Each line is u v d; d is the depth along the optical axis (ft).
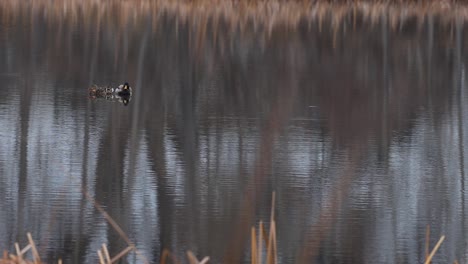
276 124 270.87
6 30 481.87
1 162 213.25
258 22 543.39
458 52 473.67
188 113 287.69
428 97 337.52
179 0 586.86
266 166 208.44
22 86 329.52
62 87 332.80
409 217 175.22
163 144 238.07
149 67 394.93
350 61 431.43
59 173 203.10
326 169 210.79
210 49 453.58
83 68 382.63
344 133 259.39
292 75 383.86
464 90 357.82
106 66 391.86
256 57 433.89
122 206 176.96
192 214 171.53
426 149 240.94
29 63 387.55
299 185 194.70
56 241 156.15
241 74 381.60
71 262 146.41
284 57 436.76
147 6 577.43
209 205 177.58
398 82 375.86
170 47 455.22
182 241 156.04
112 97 316.19
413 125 277.44
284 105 307.78
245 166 211.82
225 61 418.51
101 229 163.53
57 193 186.39
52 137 243.19
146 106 298.97
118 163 214.69
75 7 566.36
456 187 200.34
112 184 195.00
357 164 219.41
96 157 221.05
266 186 193.26
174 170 207.82
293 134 255.50
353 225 168.35
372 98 330.75
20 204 177.37
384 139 253.24
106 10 568.82
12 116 270.87
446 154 234.99
